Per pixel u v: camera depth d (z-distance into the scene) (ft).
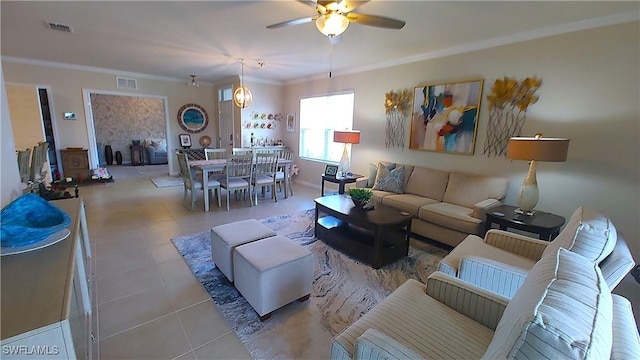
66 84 18.02
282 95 22.72
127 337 5.73
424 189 12.83
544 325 2.19
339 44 11.94
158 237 10.69
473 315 4.42
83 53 14.55
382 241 8.80
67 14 9.25
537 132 10.03
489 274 5.53
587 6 7.75
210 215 13.48
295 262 6.63
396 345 3.28
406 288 5.15
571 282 2.86
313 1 7.01
